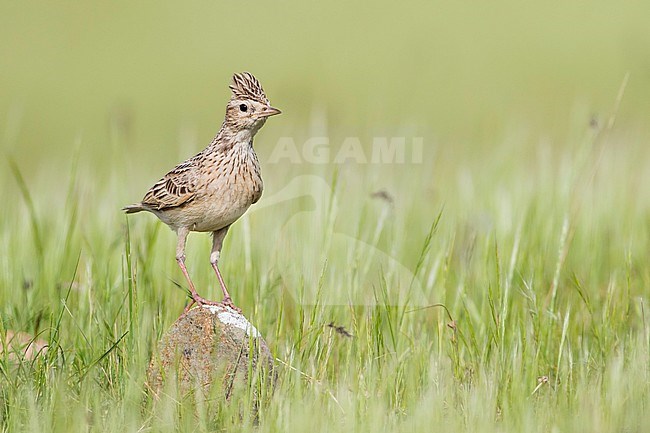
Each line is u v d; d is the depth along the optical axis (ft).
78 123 214.90
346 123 157.28
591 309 76.84
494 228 87.30
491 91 216.13
